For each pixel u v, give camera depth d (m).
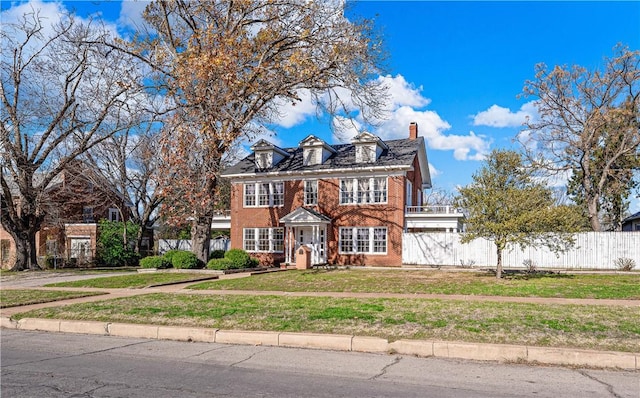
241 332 8.91
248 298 13.16
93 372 6.74
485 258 27.58
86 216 40.41
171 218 26.92
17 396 5.59
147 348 8.47
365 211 29.64
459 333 8.27
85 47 26.02
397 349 7.86
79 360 7.54
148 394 5.65
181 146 22.69
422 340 7.93
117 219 44.88
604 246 26.03
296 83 24.42
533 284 16.73
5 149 27.84
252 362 7.32
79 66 28.16
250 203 32.94
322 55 24.06
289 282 18.55
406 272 23.45
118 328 9.92
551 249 20.50
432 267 27.14
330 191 30.61
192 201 23.81
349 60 23.53
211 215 26.27
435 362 7.25
